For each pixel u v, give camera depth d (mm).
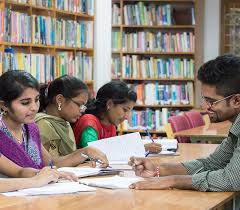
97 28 7344
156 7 8945
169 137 5637
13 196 2451
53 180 2721
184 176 2693
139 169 2994
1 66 5449
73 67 6758
